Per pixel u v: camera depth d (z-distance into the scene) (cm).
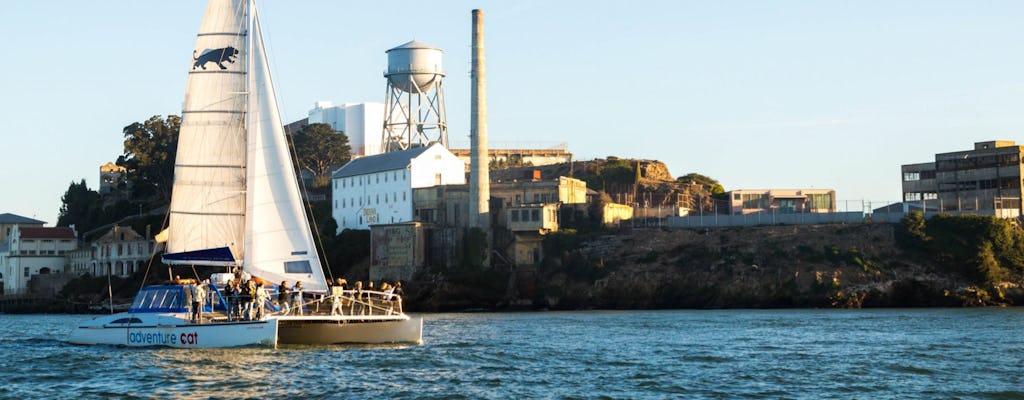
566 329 11825
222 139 7675
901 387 5978
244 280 7575
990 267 19562
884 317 14200
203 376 6209
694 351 8256
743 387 6003
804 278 19650
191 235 7688
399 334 8138
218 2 7675
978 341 9125
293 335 7619
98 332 8181
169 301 7825
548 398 5584
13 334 11650
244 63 7694
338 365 6712
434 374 6450
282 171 7650
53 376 6328
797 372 6688
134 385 5928
